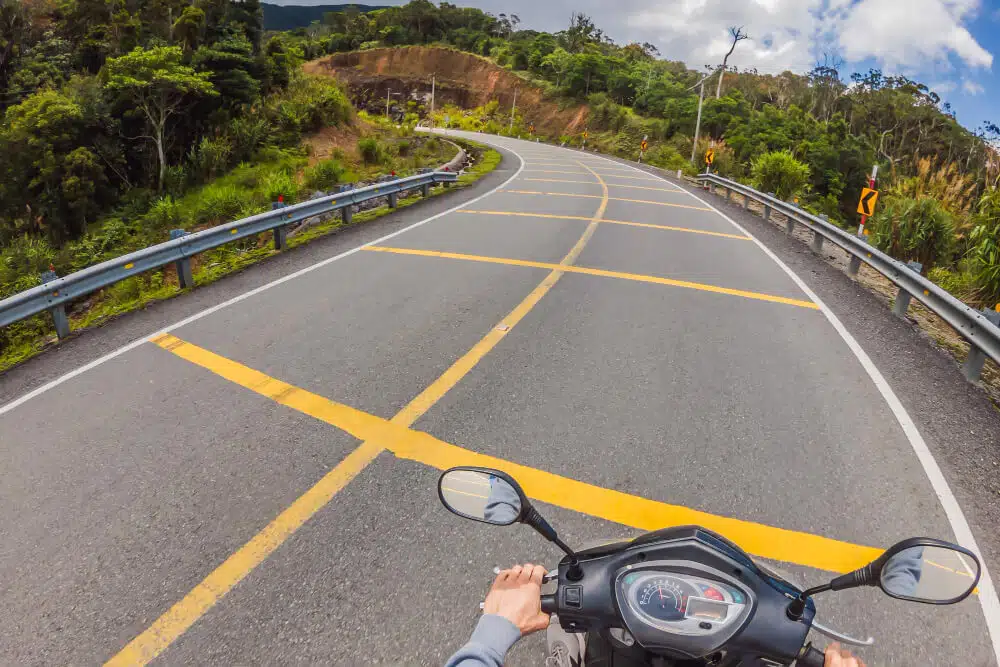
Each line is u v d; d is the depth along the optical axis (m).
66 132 33.59
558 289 8.51
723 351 6.47
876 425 5.02
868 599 3.23
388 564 3.47
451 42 153.38
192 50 41.75
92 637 3.04
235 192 27.70
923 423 5.08
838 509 3.95
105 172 35.81
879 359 6.39
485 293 8.30
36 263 24.77
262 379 5.81
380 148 37.59
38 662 2.90
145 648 2.96
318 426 4.95
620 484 4.18
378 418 5.06
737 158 59.12
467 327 7.06
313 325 7.18
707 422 5.02
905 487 4.20
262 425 4.99
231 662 2.87
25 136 32.91
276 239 10.98
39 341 7.60
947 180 15.72
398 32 148.62
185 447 4.70
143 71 33.69
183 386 5.72
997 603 3.22
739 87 110.06
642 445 4.66
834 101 96.38
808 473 4.34
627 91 93.62
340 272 9.36
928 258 13.40
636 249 11.14
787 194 25.33
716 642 1.32
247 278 9.18
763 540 3.65
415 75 126.69
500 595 1.39
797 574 3.39
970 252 11.73
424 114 118.00
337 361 6.18
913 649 2.93
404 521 3.83
